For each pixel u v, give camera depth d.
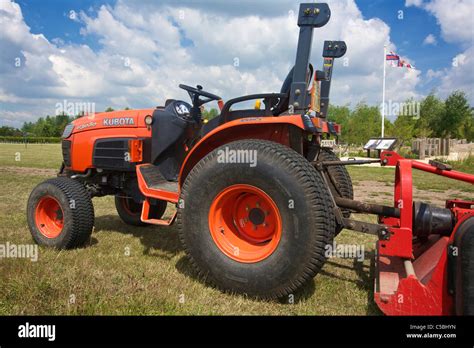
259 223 2.84
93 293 2.61
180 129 3.85
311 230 2.46
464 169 14.31
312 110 2.99
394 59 18.11
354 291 2.91
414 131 28.70
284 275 2.53
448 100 31.20
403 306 2.27
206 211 2.82
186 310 2.47
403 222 2.47
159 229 4.79
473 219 2.18
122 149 3.95
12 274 2.91
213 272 2.79
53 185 3.81
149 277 3.02
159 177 3.80
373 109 26.56
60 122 59.25
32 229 3.92
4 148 31.12
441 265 2.22
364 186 9.97
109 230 4.70
